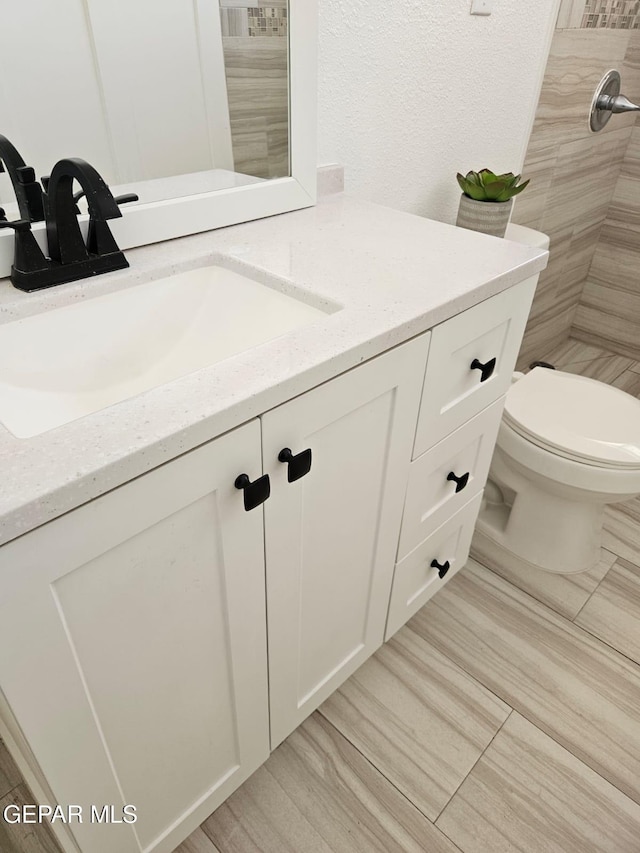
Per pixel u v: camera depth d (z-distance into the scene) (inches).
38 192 31.2
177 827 36.1
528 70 62.0
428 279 34.6
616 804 42.9
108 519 21.5
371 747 45.8
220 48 36.1
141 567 24.3
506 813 42.2
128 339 35.0
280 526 30.3
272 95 39.9
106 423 22.0
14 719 23.7
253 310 36.0
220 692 33.3
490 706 48.7
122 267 34.4
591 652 53.2
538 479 54.7
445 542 51.4
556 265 86.6
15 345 30.8
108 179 35.2
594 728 47.4
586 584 59.8
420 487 41.8
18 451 20.6
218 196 39.9
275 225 42.4
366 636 46.3
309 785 43.5
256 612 32.2
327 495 32.9
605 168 84.8
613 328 98.7
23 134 31.3
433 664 51.8
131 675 26.9
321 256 37.3
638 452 50.4
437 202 60.9
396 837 40.8
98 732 26.5
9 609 20.1
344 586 39.7
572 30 64.3
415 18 47.4
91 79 32.3
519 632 54.8
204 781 36.4
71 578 21.7
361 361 28.6
